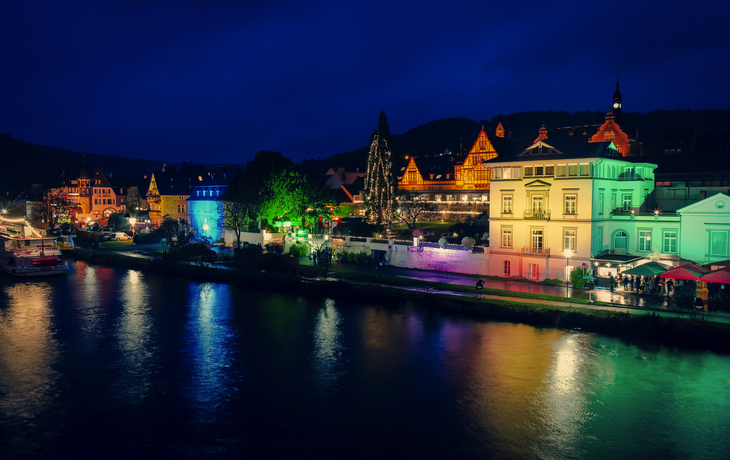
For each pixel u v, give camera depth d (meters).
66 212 154.62
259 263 80.06
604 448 28.69
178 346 46.22
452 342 45.25
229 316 55.66
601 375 37.31
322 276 69.44
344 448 29.39
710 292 50.03
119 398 35.91
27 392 36.84
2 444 30.05
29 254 82.50
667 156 77.12
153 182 156.62
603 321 45.59
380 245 78.19
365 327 50.47
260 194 101.19
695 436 29.61
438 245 71.00
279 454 28.91
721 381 35.94
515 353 41.91
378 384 37.47
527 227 62.34
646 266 50.78
